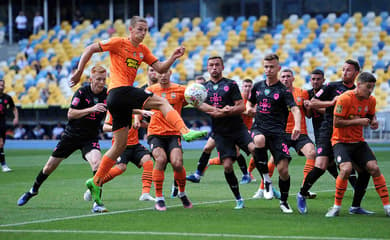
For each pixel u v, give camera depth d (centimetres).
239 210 2267
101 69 2408
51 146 7200
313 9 8925
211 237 1695
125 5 10012
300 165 4441
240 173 3953
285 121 2348
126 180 3491
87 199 2573
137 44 2070
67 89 8706
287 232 1770
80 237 1708
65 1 10294
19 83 9194
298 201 2195
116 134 2098
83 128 2411
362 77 2052
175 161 2273
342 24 8575
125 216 2109
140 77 8506
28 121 8356
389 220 2009
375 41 8231
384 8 8606
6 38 10300
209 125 7544
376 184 2122
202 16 9569
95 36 9788
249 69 8319
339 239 1655
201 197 2703
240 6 9331
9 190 3012
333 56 8100
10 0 10331
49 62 9500
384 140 6950
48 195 2767
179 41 9219
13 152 6278
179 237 1698
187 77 8500
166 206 2400
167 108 2012
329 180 3428
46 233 1775
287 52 8438
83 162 4978
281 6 9075
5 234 1761
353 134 2109
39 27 10175
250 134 2381
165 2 9781
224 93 2383
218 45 8956
